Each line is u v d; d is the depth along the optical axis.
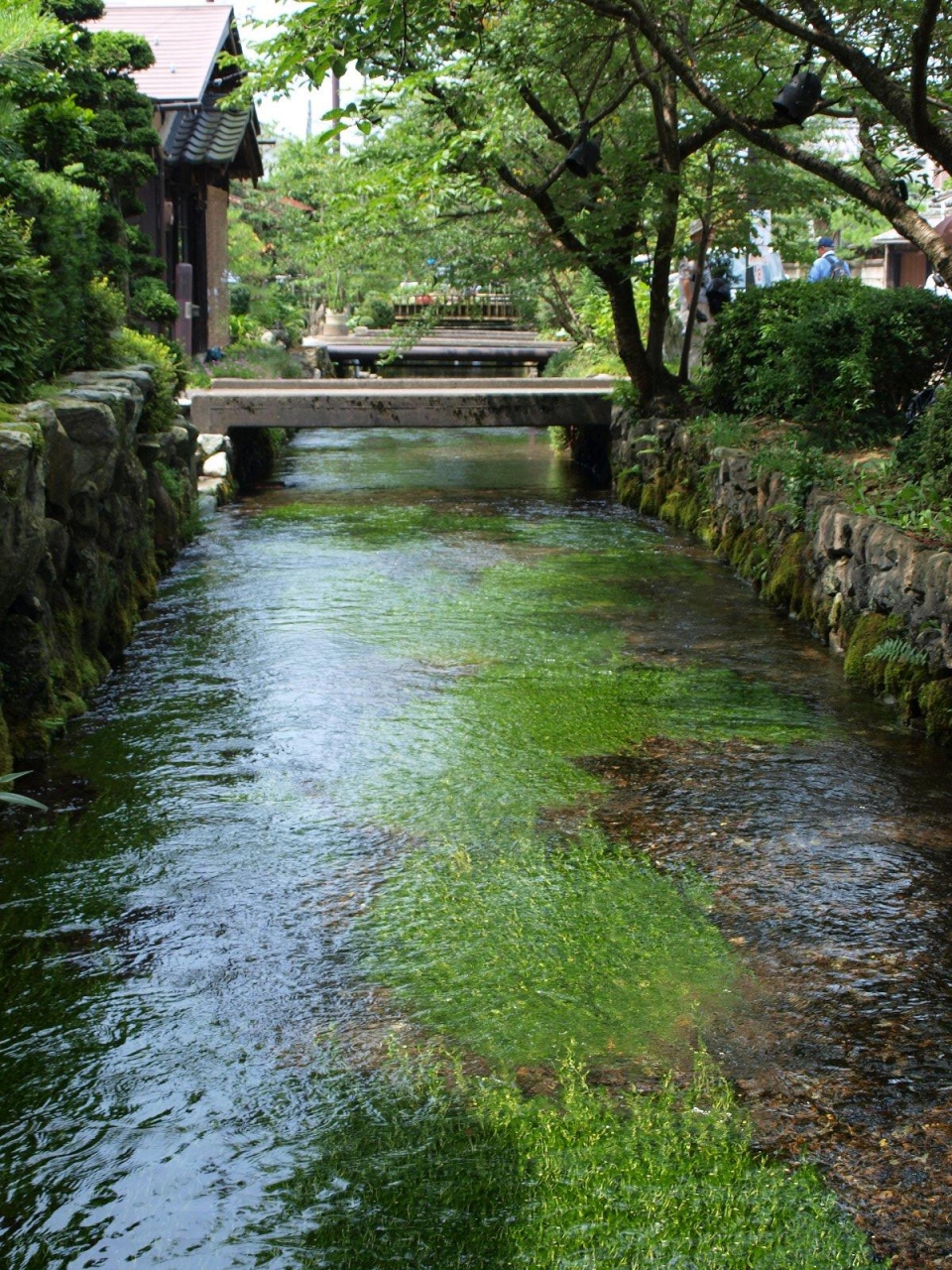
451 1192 3.21
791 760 6.31
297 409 16.17
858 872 5.05
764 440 11.78
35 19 8.25
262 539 12.43
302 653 8.12
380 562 11.23
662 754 6.39
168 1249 3.03
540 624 8.98
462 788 5.89
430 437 25.02
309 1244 3.04
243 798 5.74
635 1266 2.96
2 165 8.27
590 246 14.80
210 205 25.75
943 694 6.55
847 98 11.06
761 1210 3.14
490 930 4.55
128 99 15.75
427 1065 3.74
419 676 7.67
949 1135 3.42
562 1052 3.81
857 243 29.00
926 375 10.82
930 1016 4.02
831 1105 3.55
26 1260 2.99
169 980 4.20
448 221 16.75
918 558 6.99
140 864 5.06
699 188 15.41
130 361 10.38
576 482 17.31
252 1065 3.74
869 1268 2.95
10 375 6.80
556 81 14.12
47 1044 3.84
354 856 5.14
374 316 39.47
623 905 4.75
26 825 5.44
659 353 15.47
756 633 8.82
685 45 10.50
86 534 7.43
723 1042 3.87
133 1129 3.45
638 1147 3.37
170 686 7.40
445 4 9.31
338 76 9.35
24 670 6.23
